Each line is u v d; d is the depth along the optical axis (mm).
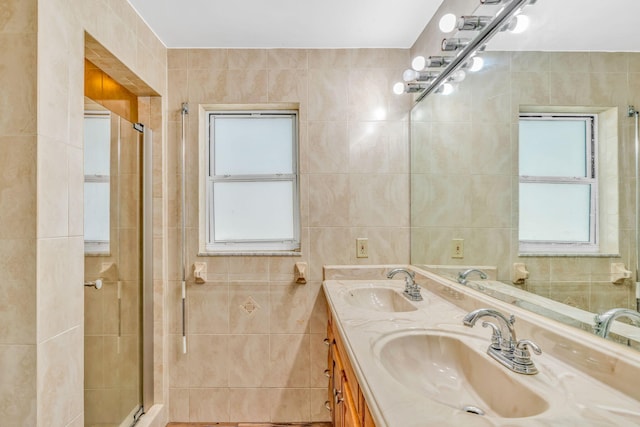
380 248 1935
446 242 1526
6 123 1018
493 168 1186
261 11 1596
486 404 825
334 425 1499
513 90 1083
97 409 1421
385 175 1941
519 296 1055
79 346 1180
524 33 1030
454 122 1457
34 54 1014
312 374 1916
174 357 1905
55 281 1080
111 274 1520
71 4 1153
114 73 1583
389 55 1943
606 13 776
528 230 1020
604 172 789
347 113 1936
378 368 793
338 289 1675
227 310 1911
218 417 1898
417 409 625
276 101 1931
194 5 1548
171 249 1921
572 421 579
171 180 1923
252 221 2082
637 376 642
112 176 1519
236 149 2078
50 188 1062
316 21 1681
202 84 1924
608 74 777
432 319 1173
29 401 1009
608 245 770
